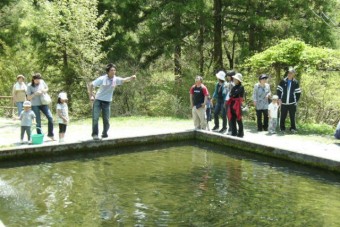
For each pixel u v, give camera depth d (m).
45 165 8.91
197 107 11.69
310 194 7.07
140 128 12.52
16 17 22.47
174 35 19.20
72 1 17.39
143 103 20.14
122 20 19.50
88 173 8.30
